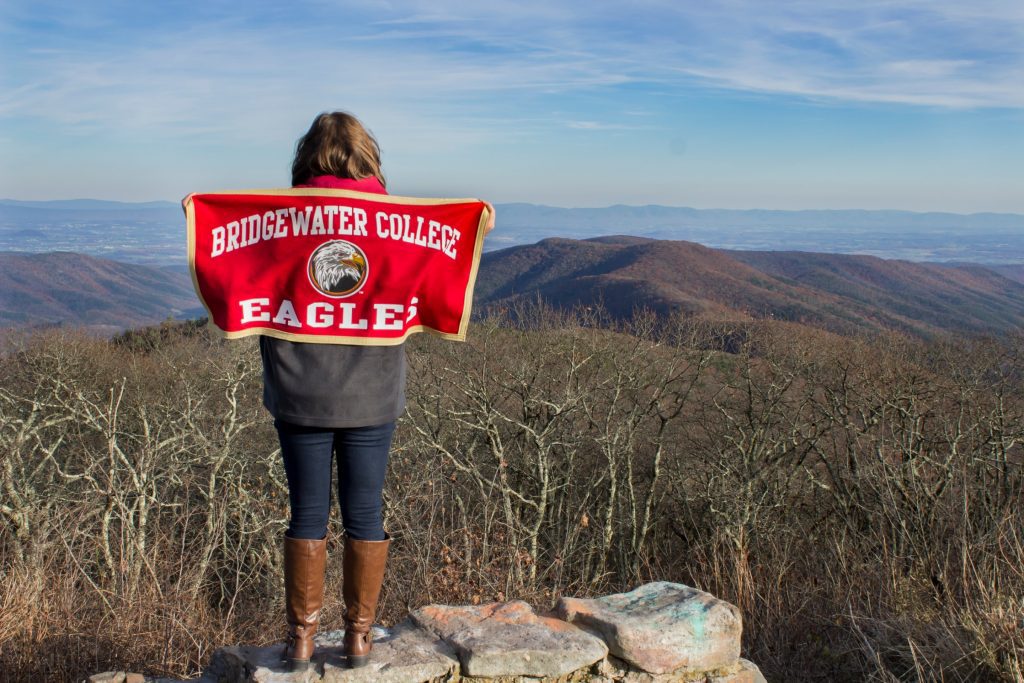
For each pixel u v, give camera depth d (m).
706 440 12.57
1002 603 4.38
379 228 2.50
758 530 10.30
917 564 6.33
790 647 5.54
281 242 2.45
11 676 3.84
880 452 9.72
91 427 9.57
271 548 8.86
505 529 7.91
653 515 12.32
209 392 11.64
